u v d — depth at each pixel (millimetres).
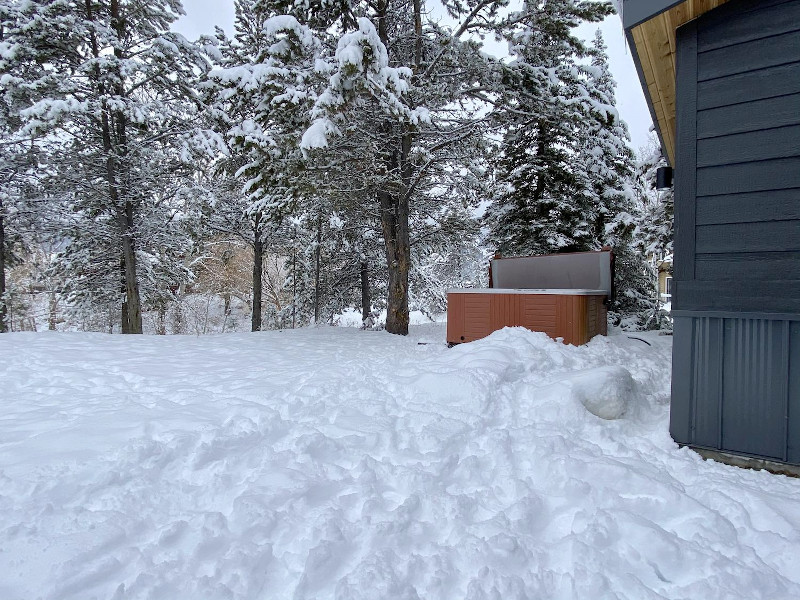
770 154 2857
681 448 3111
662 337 8898
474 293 7633
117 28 10727
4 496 2373
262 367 5641
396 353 6918
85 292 13656
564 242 11219
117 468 2668
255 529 2160
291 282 17844
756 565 1897
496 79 8711
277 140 7605
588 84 10320
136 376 5055
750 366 2893
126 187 11211
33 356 6090
